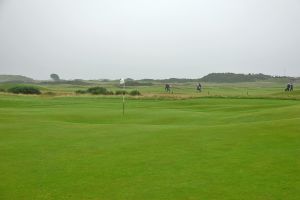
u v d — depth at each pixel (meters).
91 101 71.44
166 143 21.14
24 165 17.41
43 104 63.50
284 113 34.78
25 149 20.59
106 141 22.34
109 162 17.62
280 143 19.92
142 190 13.84
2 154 19.50
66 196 13.46
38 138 23.66
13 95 86.62
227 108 51.91
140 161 17.61
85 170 16.45
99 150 20.08
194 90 128.62
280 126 24.02
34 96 85.06
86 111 45.69
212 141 21.12
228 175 15.15
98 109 50.03
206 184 14.23
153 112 44.53
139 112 44.56
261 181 14.33
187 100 69.88
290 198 12.71
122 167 16.75
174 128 26.28
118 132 25.39
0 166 17.28
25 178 15.51
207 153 18.58
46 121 32.31
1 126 28.84
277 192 13.23
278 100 65.88
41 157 18.81
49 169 16.72
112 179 15.16
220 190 13.59
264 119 33.44
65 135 24.66
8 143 22.17
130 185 14.40
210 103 63.91
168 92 108.19
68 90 122.50
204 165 16.59
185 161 17.33
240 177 14.86
